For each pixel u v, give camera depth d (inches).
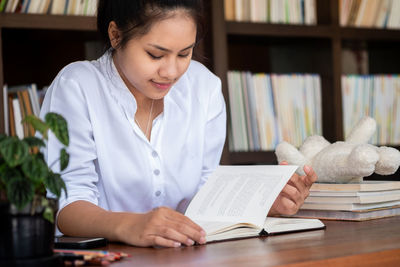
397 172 114.8
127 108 67.3
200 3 57.9
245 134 116.0
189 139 72.8
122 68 61.4
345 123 127.3
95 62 70.5
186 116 72.4
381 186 66.1
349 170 66.2
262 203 57.8
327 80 123.6
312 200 68.0
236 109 115.2
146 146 68.8
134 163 68.0
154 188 69.9
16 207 38.5
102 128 66.5
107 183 67.4
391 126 132.3
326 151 69.4
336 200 65.8
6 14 94.9
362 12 127.4
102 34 65.0
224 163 110.8
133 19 57.3
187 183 72.5
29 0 98.2
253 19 116.3
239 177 63.1
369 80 130.3
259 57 130.1
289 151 70.7
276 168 62.7
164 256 45.7
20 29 97.5
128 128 67.3
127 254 45.8
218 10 110.0
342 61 138.8
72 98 64.9
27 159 37.8
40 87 111.9
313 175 63.6
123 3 58.8
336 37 122.3
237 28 113.0
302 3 121.6
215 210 59.1
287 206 63.9
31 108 100.7
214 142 76.9
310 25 119.3
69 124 64.4
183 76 75.0
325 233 56.0
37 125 38.9
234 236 53.3
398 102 133.1
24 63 111.0
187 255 45.8
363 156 64.5
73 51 112.6
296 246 48.7
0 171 38.3
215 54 109.7
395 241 50.4
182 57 59.1
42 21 97.3
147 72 58.4
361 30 125.3
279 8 119.0
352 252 45.4
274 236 54.7
